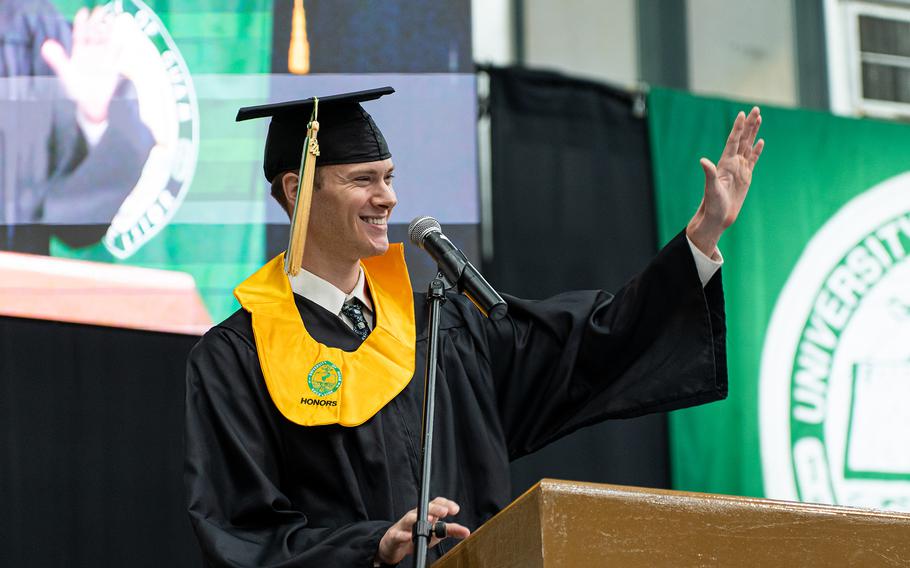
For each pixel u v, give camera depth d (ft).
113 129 27.81
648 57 35.65
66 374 27.09
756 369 31.63
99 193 27.48
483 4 34.99
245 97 28.48
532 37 35.06
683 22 36.11
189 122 28.12
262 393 16.97
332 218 17.52
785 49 36.50
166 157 27.89
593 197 32.14
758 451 31.09
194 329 27.30
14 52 27.84
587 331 17.80
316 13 29.19
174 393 27.53
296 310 17.58
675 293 17.26
